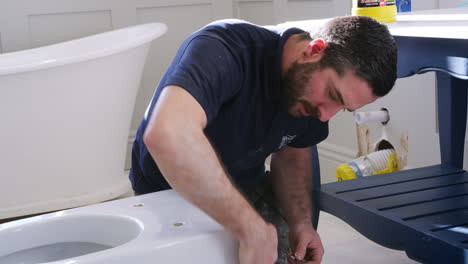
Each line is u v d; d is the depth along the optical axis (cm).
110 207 143
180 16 364
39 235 142
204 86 125
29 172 272
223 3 369
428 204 165
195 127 118
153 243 119
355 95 126
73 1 344
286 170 170
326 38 130
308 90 131
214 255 123
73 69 263
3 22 336
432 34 140
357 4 179
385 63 126
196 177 116
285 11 315
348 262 216
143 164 160
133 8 354
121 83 282
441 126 202
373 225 161
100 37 314
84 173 283
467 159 218
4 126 261
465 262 131
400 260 214
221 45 134
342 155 283
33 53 311
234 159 154
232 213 118
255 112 146
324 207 181
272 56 141
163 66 364
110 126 286
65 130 272
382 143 249
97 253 117
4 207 274
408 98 241
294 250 163
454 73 143
